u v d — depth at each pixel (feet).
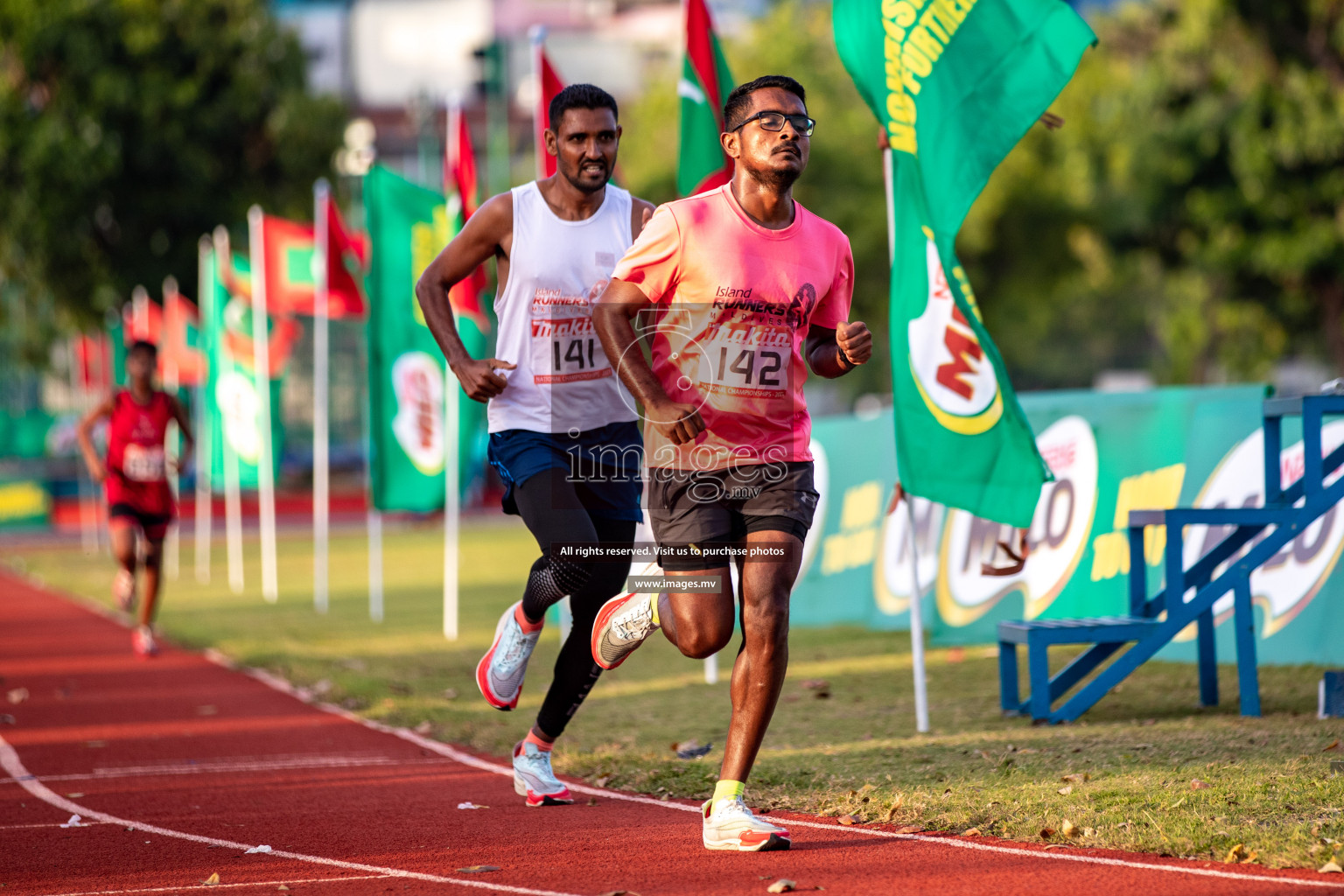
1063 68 70.64
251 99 360.48
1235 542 79.10
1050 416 110.22
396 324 132.98
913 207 76.64
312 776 71.20
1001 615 110.63
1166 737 65.26
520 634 59.31
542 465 56.90
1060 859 46.75
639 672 108.47
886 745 69.51
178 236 359.25
